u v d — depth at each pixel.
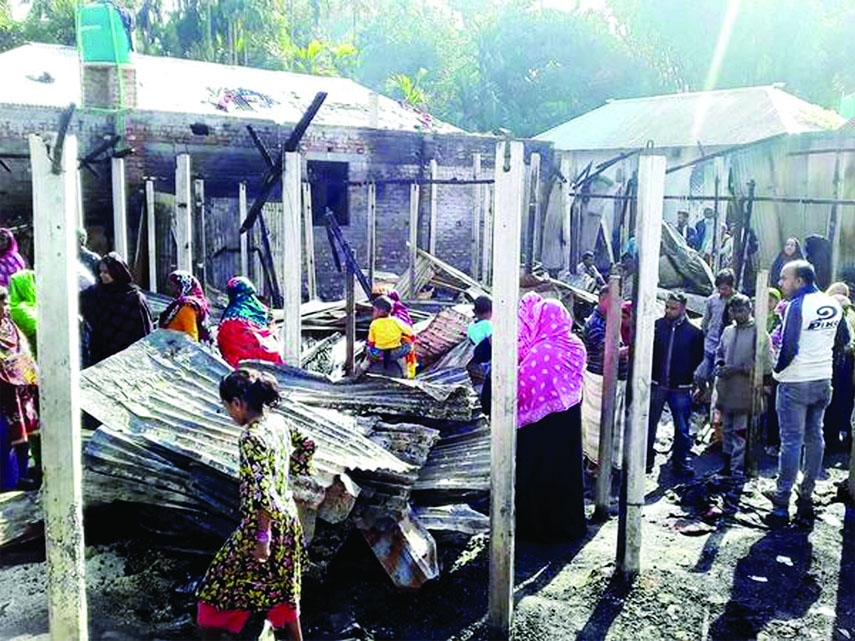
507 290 4.38
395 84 41.44
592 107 40.88
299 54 36.88
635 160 22.34
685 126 22.31
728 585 5.47
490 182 12.19
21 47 20.05
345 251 8.22
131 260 13.66
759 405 7.73
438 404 6.18
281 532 3.91
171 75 20.19
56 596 3.58
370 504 5.06
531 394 6.01
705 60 38.66
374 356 8.20
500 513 4.59
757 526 6.52
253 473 3.80
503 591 4.65
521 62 41.22
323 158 15.79
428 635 4.71
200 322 7.14
